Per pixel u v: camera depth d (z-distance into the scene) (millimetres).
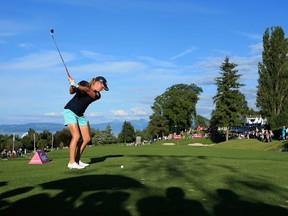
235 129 94312
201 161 12312
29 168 9758
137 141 83875
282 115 57719
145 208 5102
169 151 27766
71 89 10062
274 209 5191
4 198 5691
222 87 68625
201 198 5820
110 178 7750
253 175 8602
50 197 5758
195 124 118688
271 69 61531
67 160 12734
